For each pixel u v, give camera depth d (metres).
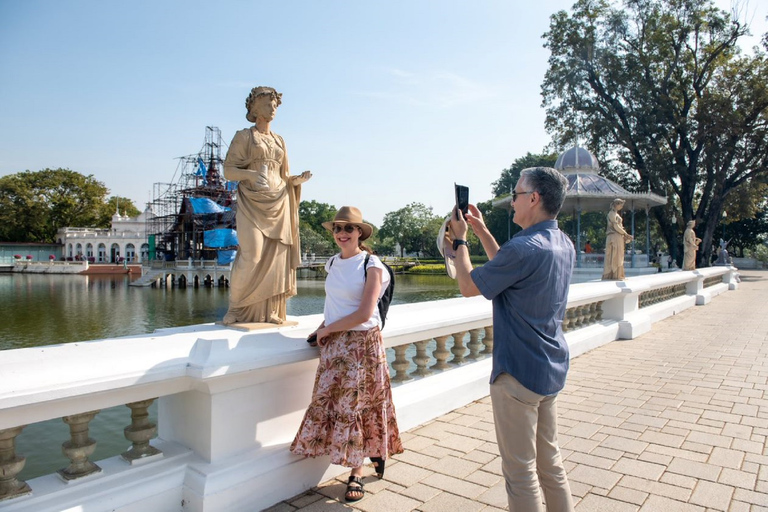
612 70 33.88
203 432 3.25
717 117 32.09
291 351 3.49
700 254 35.50
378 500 3.47
